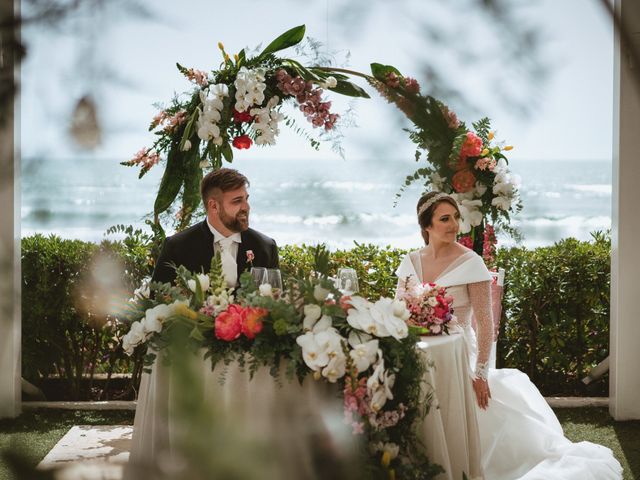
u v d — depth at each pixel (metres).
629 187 5.14
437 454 3.21
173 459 0.46
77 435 5.05
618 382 5.27
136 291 3.32
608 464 3.96
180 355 0.50
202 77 4.93
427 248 4.33
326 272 3.07
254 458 0.46
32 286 5.53
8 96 0.55
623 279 5.20
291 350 2.96
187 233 4.20
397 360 3.01
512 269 5.88
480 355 4.03
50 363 5.80
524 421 4.16
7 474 0.46
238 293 3.20
